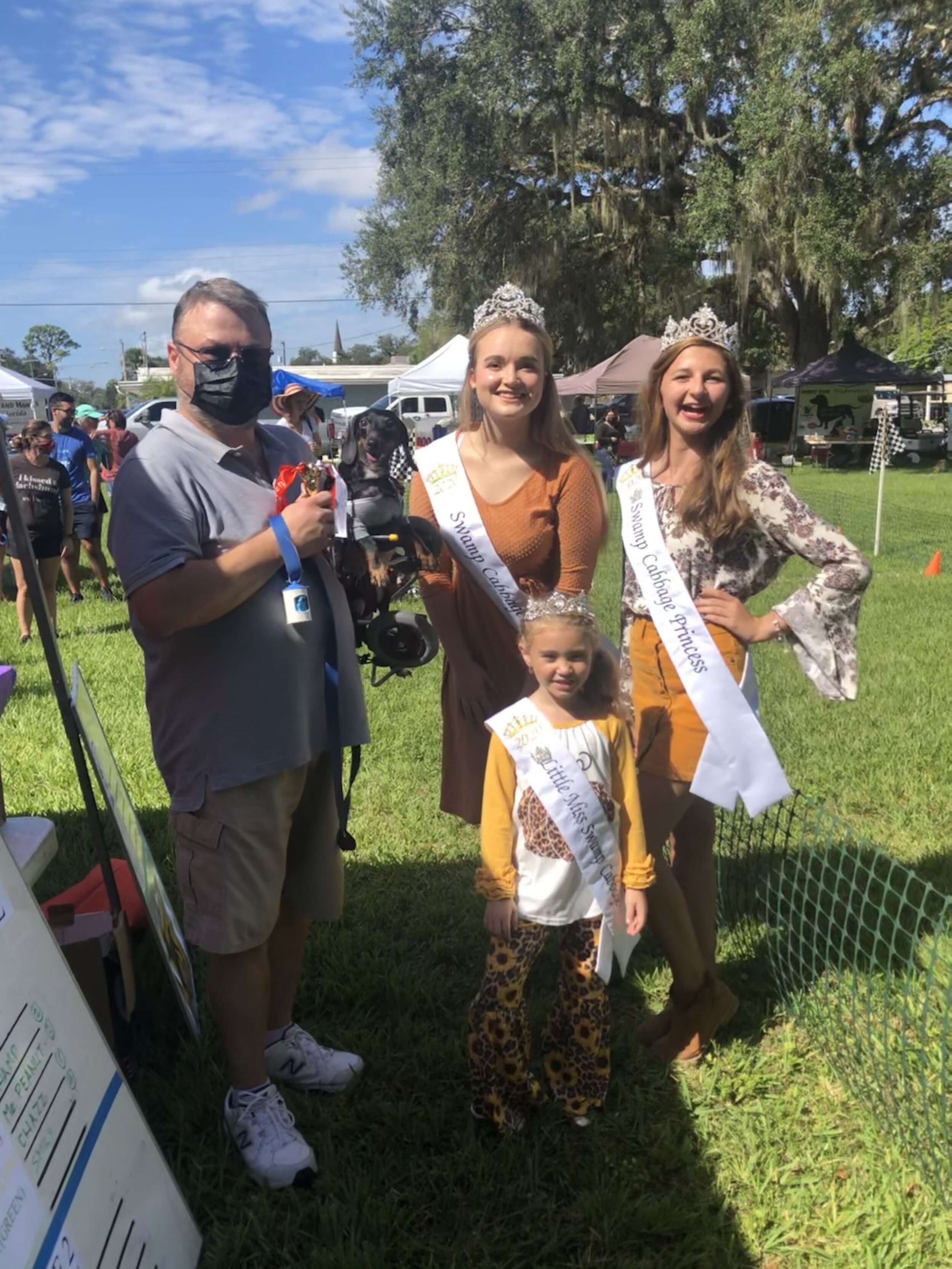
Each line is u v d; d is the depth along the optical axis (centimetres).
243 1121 220
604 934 226
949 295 2461
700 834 264
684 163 2609
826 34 2212
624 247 2730
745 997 290
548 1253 201
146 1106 241
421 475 252
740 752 236
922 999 269
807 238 2242
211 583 191
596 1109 240
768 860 332
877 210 2291
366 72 2558
